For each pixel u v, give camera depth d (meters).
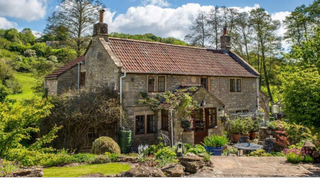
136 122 15.61
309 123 9.77
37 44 65.75
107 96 14.94
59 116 13.86
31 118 9.66
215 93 19.23
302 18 28.97
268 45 33.66
